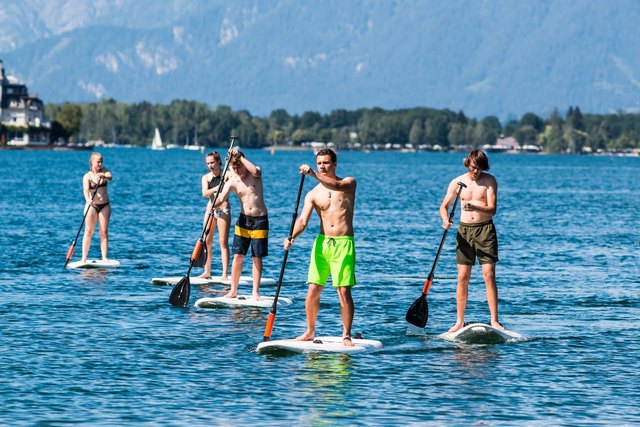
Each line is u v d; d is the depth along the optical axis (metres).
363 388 19.39
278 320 26.36
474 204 24.23
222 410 17.80
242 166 28.84
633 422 17.34
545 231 56.94
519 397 18.84
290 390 19.19
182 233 51.12
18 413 17.38
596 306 29.33
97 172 36.81
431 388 19.45
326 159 22.66
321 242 22.75
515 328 25.64
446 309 28.69
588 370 20.98
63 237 47.59
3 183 107.44
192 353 22.11
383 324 26.06
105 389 18.97
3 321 25.34
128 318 26.22
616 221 66.19
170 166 193.38
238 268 29.11
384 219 64.12
